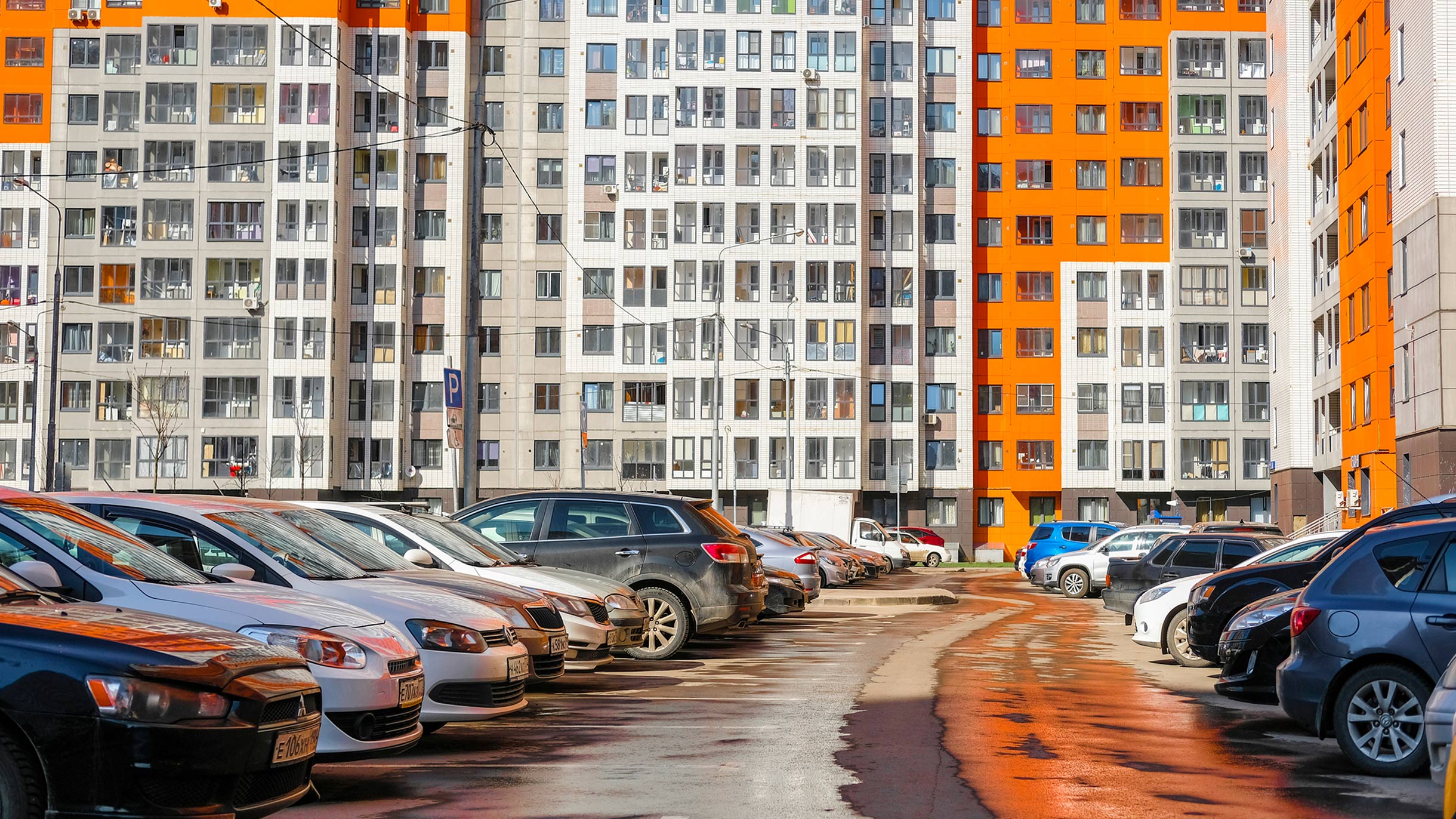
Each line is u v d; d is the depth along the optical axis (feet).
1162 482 236.43
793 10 231.91
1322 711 32.19
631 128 231.09
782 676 51.70
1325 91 160.56
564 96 232.53
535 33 232.94
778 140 230.27
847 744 34.42
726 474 227.61
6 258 227.40
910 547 216.74
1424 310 120.78
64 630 20.65
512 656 34.60
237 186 218.38
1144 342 238.48
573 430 228.43
